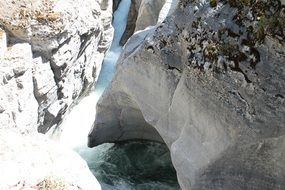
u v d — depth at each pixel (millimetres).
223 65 7105
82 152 11266
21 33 10016
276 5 6508
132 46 9820
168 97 8633
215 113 7277
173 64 8383
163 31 8547
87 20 11750
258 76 6691
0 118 8906
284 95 6469
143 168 10664
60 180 7012
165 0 12875
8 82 9352
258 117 6738
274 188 7219
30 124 9805
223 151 7238
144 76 9078
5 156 7160
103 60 14922
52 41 10188
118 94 10234
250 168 7281
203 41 7523
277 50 6461
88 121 12539
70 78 11406
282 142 6688
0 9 10109
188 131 8086
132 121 10906
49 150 7609
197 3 7883
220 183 7641
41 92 10227
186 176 8047
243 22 6957
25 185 6766
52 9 10398
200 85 7488
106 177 10375
